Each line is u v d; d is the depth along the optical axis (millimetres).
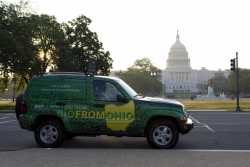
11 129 20109
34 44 58219
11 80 58344
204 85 191750
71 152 12695
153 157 11734
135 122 13250
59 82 13680
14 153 12453
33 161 11031
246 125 22438
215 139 16125
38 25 64062
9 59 47750
